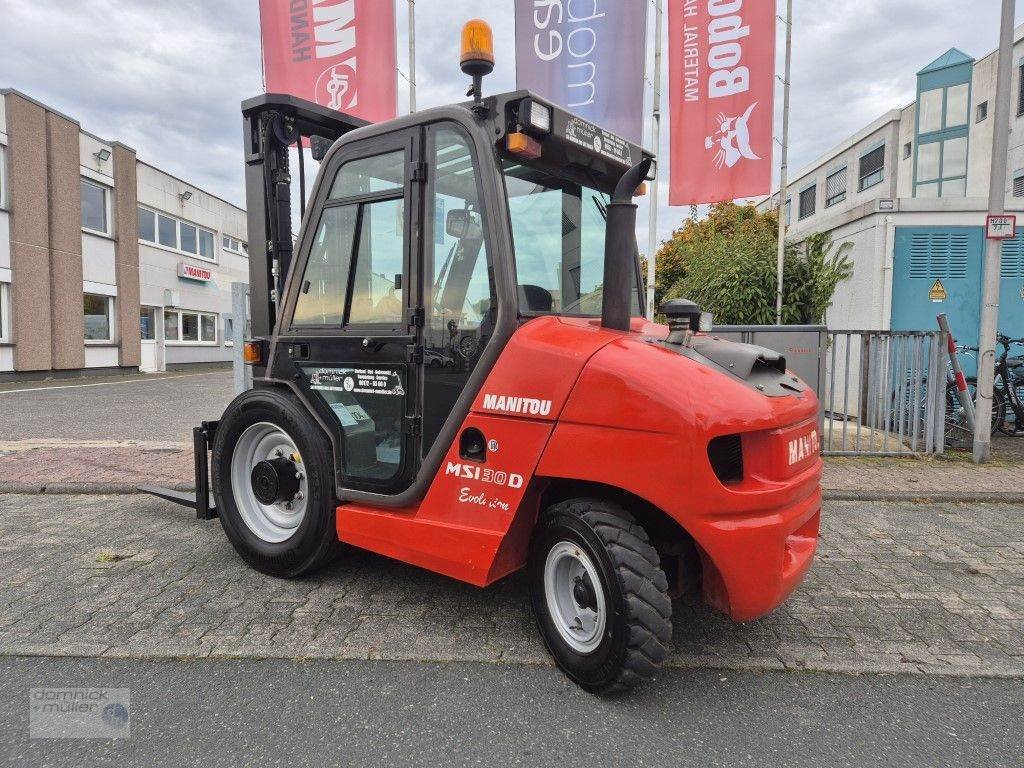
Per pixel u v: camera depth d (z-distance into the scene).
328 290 3.41
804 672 2.77
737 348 2.87
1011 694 2.62
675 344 2.73
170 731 2.30
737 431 2.36
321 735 2.29
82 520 4.75
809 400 2.87
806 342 6.62
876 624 3.22
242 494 3.81
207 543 4.25
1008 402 7.98
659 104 9.02
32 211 17.05
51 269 17.81
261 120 3.79
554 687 2.61
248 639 2.96
